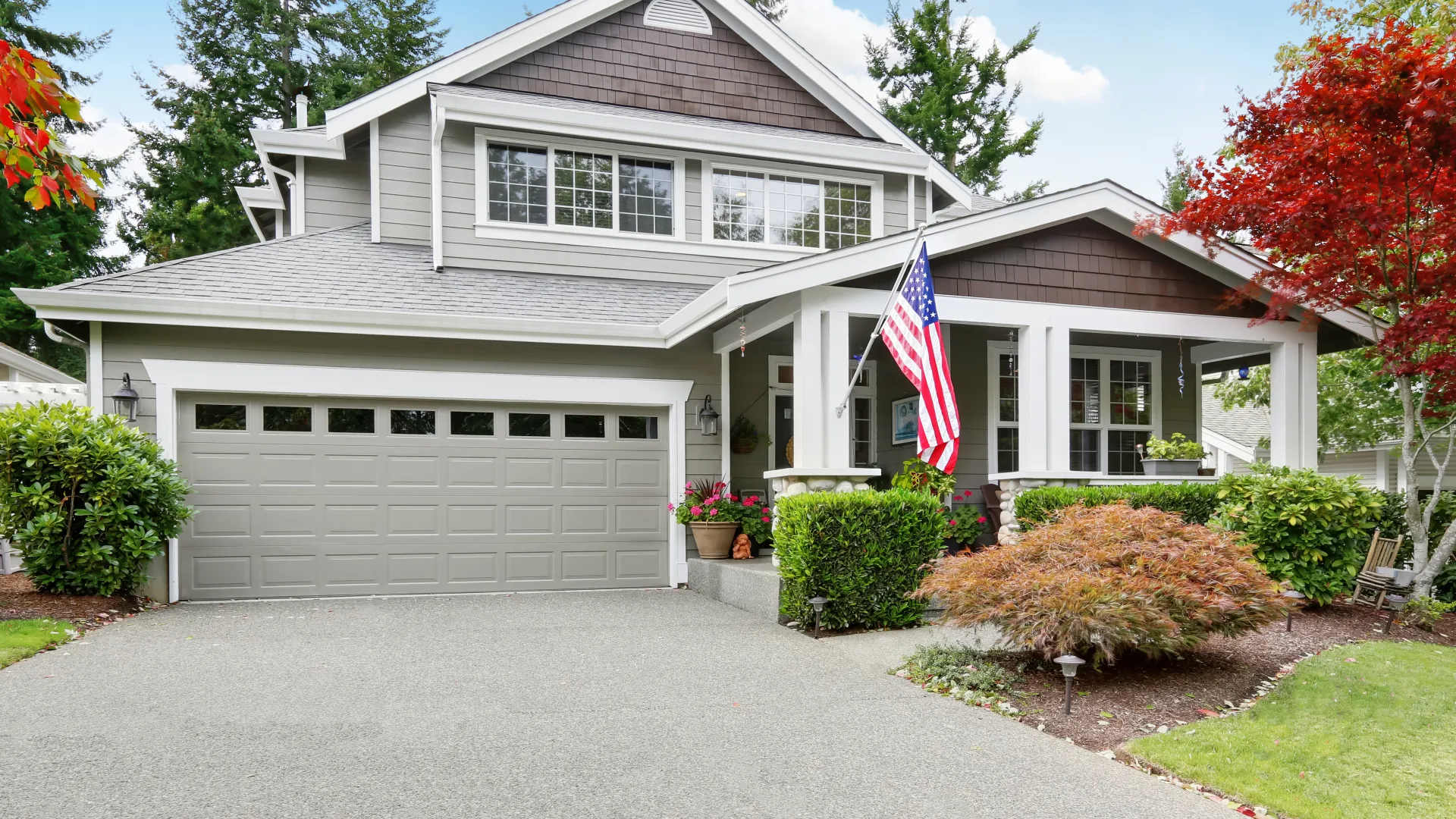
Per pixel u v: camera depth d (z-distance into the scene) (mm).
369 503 9562
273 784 3994
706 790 4023
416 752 4465
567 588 10125
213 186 25688
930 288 7426
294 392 9328
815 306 8453
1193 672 6020
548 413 10219
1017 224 8844
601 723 4988
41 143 3338
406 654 6590
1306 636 7027
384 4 29531
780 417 11508
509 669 6203
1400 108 7453
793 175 12383
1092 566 5773
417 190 11555
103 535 7891
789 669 6262
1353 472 15531
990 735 4863
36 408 8008
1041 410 9070
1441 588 8797
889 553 7641
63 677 5730
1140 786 4168
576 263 11438
